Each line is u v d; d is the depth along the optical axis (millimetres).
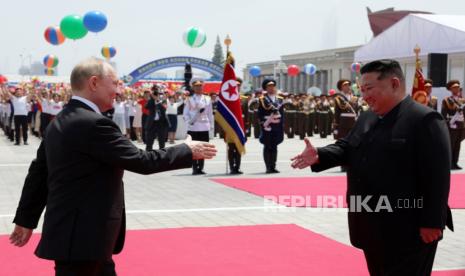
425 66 35469
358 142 4223
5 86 30391
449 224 4215
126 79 46094
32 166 4055
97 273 3895
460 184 12719
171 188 11969
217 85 40125
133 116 26844
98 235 3693
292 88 82812
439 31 33281
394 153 3990
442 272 6230
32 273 5953
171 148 3939
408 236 3975
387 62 4102
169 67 47062
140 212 9352
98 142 3713
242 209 9656
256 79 90688
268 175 14055
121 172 3924
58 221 3715
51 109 24203
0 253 6691
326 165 4430
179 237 7613
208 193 11328
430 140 3906
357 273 6082
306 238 7625
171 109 25609
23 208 4066
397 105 4109
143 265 6312
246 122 28891
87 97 3873
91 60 3893
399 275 4023
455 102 15523
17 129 23469
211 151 4047
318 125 29719
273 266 6316
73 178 3727
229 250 6980
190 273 6039
